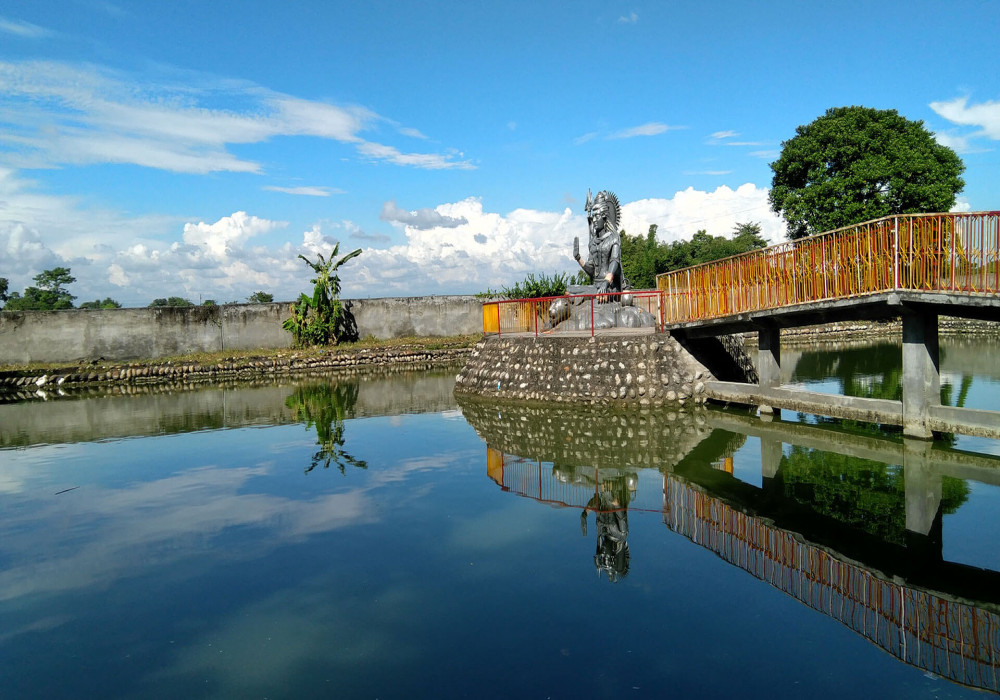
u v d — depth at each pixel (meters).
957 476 6.97
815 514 6.12
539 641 3.94
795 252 9.55
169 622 4.39
